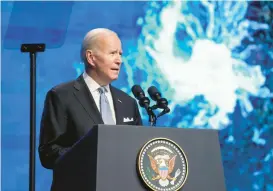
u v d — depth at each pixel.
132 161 3.42
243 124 8.83
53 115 4.95
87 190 3.39
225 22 8.86
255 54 8.93
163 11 8.63
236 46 8.87
